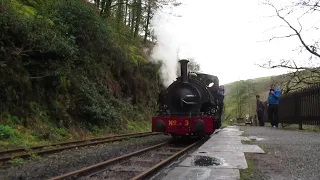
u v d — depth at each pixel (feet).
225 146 30.55
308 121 53.57
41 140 34.81
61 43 39.37
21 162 23.82
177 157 26.55
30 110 37.55
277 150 28.22
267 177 17.80
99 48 56.34
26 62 38.47
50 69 40.68
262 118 76.23
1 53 35.01
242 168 19.99
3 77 34.73
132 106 65.10
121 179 19.03
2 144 29.25
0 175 19.93
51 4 48.24
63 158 26.43
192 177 17.51
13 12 37.60
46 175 20.31
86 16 49.52
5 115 33.91
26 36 36.32
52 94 42.24
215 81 49.14
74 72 47.80
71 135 40.45
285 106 68.23
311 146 30.78
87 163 24.52
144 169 21.98
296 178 17.57
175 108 41.29
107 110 50.16
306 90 54.08
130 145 35.99
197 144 37.55
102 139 41.27
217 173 18.45
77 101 46.19
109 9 69.26
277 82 61.82
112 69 62.03
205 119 38.04
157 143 39.22
